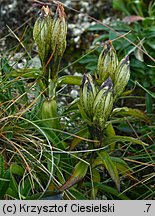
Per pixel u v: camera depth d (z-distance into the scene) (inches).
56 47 16.4
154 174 17.7
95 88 15.3
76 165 16.0
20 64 22.7
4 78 17.9
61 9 16.3
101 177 18.9
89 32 25.6
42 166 16.6
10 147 17.5
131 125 19.8
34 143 17.0
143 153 19.1
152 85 22.6
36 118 17.9
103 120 15.4
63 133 18.2
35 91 18.9
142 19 24.0
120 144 19.7
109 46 15.9
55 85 17.0
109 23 26.0
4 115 17.8
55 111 17.1
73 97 20.9
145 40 22.5
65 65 24.0
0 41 24.8
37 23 16.5
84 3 27.1
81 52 24.7
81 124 18.9
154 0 26.4
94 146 16.2
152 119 20.1
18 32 25.5
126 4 25.8
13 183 16.4
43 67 16.9
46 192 15.7
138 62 22.2
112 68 15.9
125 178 18.8
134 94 22.3
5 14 26.3
